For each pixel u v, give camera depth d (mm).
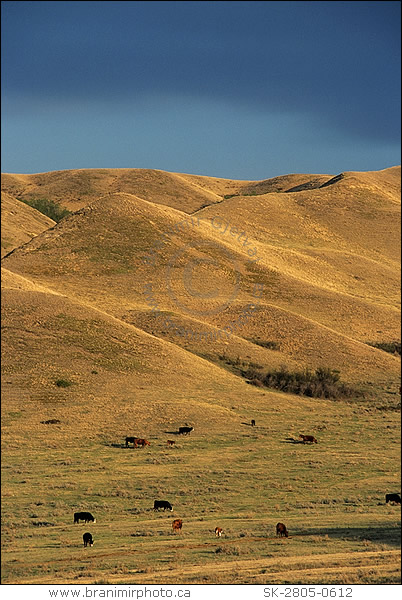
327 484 70500
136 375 114062
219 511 59750
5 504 62875
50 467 76688
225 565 39344
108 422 94312
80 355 117812
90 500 64625
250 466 77562
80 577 37594
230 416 100000
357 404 115688
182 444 86438
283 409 107438
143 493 66875
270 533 49000
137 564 40906
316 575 35031
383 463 79750
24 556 44781
